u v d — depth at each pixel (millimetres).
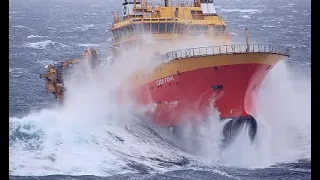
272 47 42469
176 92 43781
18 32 137750
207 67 41531
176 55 42844
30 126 41312
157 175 38438
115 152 41938
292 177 38125
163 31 48344
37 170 37875
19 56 102500
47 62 96688
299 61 81312
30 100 64938
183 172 39406
